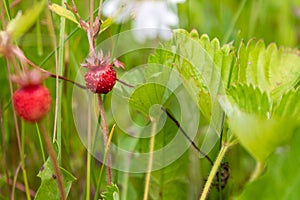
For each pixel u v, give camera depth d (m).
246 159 0.40
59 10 0.30
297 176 0.28
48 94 0.25
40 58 0.42
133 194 0.38
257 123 0.29
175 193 0.37
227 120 0.30
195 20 0.50
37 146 0.40
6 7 0.36
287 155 0.28
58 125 0.32
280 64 0.33
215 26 0.51
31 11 0.25
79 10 0.37
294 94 0.28
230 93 0.29
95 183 0.36
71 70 0.40
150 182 0.37
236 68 0.32
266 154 0.29
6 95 0.40
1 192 0.39
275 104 0.29
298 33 0.54
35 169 0.40
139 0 0.39
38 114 0.25
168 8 0.41
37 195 0.31
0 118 0.36
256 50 0.33
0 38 0.25
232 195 0.38
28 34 0.41
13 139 0.40
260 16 0.49
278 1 0.56
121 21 0.35
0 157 0.40
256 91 0.29
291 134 0.28
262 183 0.28
